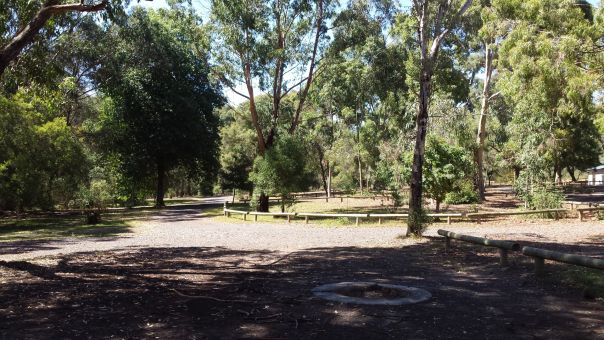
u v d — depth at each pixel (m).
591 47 15.08
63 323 6.29
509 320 6.32
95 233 20.92
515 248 9.59
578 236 15.63
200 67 41.34
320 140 50.56
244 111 42.84
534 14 15.26
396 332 5.84
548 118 25.91
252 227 22.23
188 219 28.56
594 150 56.72
